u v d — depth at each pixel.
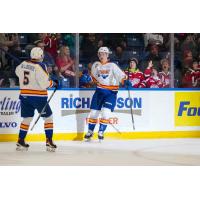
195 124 32.38
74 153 25.22
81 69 31.27
